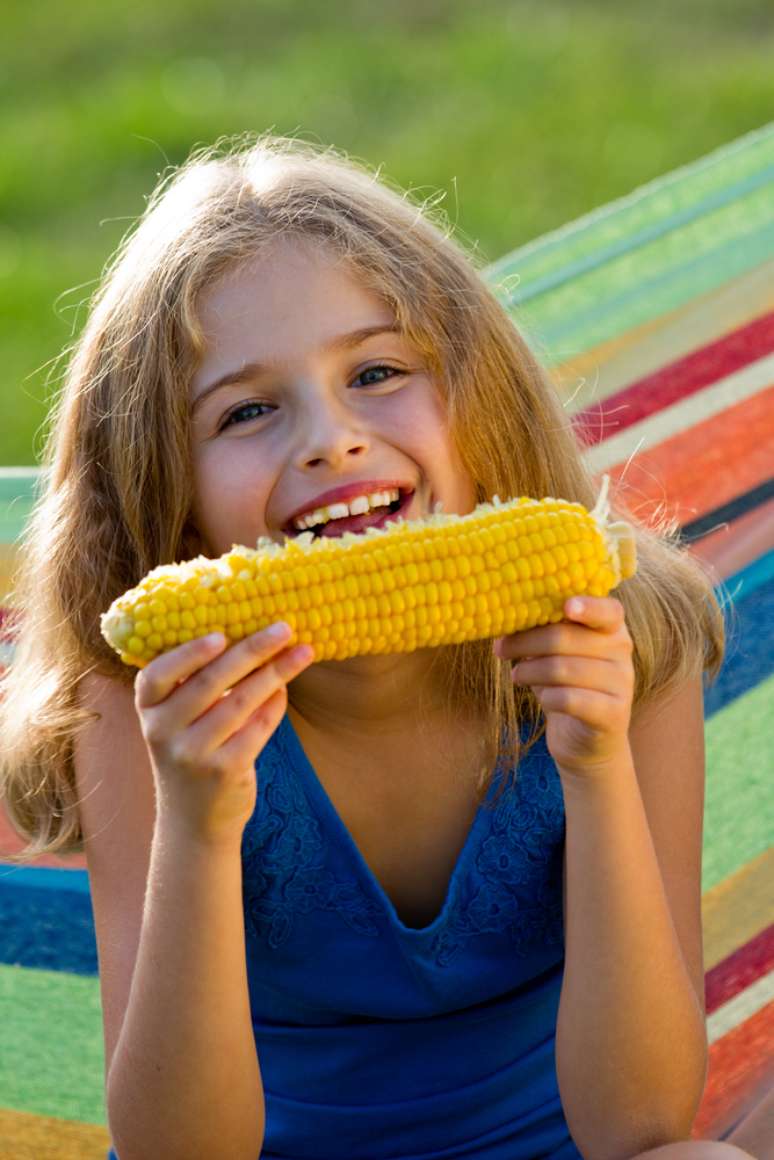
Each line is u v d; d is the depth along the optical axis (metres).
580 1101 2.16
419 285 2.30
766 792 2.94
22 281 7.52
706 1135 2.63
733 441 3.35
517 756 2.36
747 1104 2.64
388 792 2.40
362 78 9.08
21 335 7.12
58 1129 2.78
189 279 2.22
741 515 3.27
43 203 8.27
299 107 8.80
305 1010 2.42
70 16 10.58
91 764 2.43
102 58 9.91
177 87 9.27
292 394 2.20
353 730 2.36
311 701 2.34
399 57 9.29
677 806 2.41
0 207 8.27
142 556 2.39
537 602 1.95
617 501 2.80
